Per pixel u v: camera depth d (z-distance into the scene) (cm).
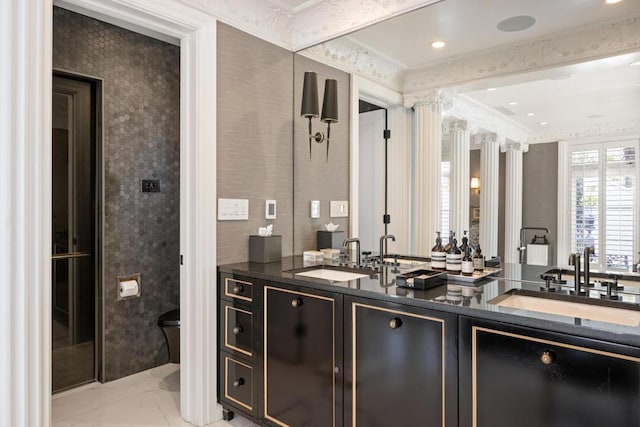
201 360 218
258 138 246
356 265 234
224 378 222
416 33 223
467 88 209
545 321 117
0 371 138
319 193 268
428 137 225
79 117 261
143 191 286
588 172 171
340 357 170
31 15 143
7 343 139
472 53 207
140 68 282
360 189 253
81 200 265
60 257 255
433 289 164
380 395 157
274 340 196
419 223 228
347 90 255
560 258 176
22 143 141
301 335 184
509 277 189
